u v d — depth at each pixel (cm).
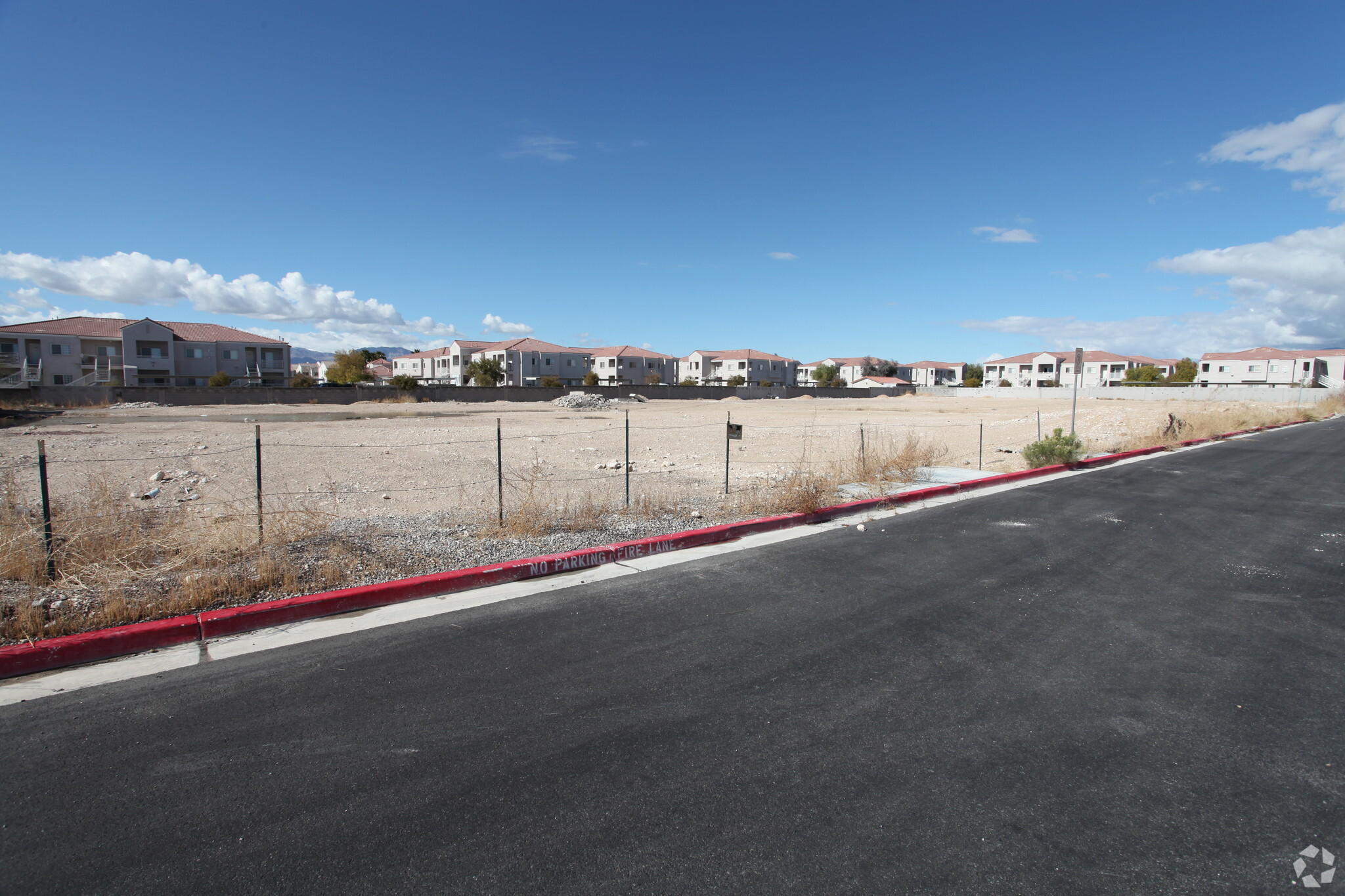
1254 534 908
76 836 297
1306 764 356
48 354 6500
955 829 304
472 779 341
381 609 589
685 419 3725
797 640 524
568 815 313
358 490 1159
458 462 1570
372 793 329
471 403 5547
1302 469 1581
